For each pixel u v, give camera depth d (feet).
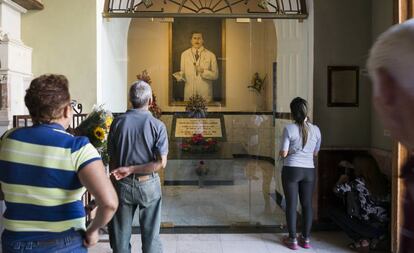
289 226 13.10
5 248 5.40
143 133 9.84
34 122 5.67
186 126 24.56
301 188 13.08
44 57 14.42
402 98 2.58
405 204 2.84
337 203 14.78
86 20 14.47
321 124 14.97
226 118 25.52
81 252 5.50
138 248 13.24
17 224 5.30
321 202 14.87
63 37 14.44
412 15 10.69
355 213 12.68
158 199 10.27
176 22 27.35
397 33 2.62
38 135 5.43
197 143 22.61
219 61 28.78
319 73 14.96
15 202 5.32
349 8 14.94
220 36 28.37
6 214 5.45
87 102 14.49
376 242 12.45
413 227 2.76
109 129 9.93
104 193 5.33
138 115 9.99
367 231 12.29
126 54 19.85
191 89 28.32
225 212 16.97
